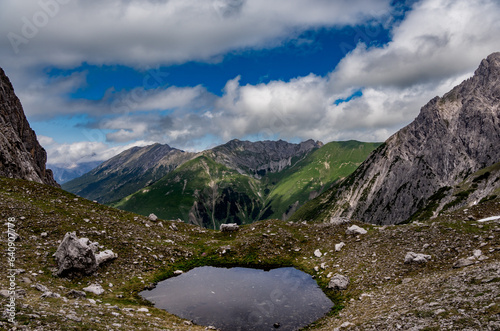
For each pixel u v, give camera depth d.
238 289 32.06
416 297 20.23
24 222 34.66
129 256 36.53
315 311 26.50
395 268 30.38
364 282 29.80
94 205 51.16
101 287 27.64
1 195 40.47
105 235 38.97
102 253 33.47
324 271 36.16
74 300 20.89
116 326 16.45
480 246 28.50
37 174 79.94
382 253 35.00
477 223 34.34
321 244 44.66
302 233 49.47
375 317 18.84
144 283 32.12
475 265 24.02
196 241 48.91
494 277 18.06
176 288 32.03
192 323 23.70
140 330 17.12
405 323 15.97
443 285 20.52
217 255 43.03
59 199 47.94
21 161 72.94
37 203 42.00
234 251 43.97
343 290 29.91
